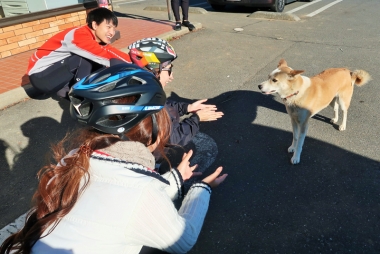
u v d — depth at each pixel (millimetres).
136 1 13805
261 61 6012
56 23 6555
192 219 1342
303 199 2799
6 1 5883
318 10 10898
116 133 1169
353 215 2598
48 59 3504
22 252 1079
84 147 1151
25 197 2871
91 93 1137
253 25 8680
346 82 3594
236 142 3682
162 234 1093
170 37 7246
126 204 1036
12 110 4309
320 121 4047
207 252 2355
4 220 2629
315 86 3230
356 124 3924
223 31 8000
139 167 1119
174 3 7348
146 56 2525
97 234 1026
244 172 3178
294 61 5980
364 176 3027
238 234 2492
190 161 3367
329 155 3363
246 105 4496
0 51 5820
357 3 12117
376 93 4641
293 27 8430
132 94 1163
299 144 3211
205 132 3898
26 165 3293
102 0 6727
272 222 2582
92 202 1055
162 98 1271
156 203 1066
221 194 2900
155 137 1329
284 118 4148
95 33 3477
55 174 1141
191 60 6125
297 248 2344
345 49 6551
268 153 3461
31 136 3775
